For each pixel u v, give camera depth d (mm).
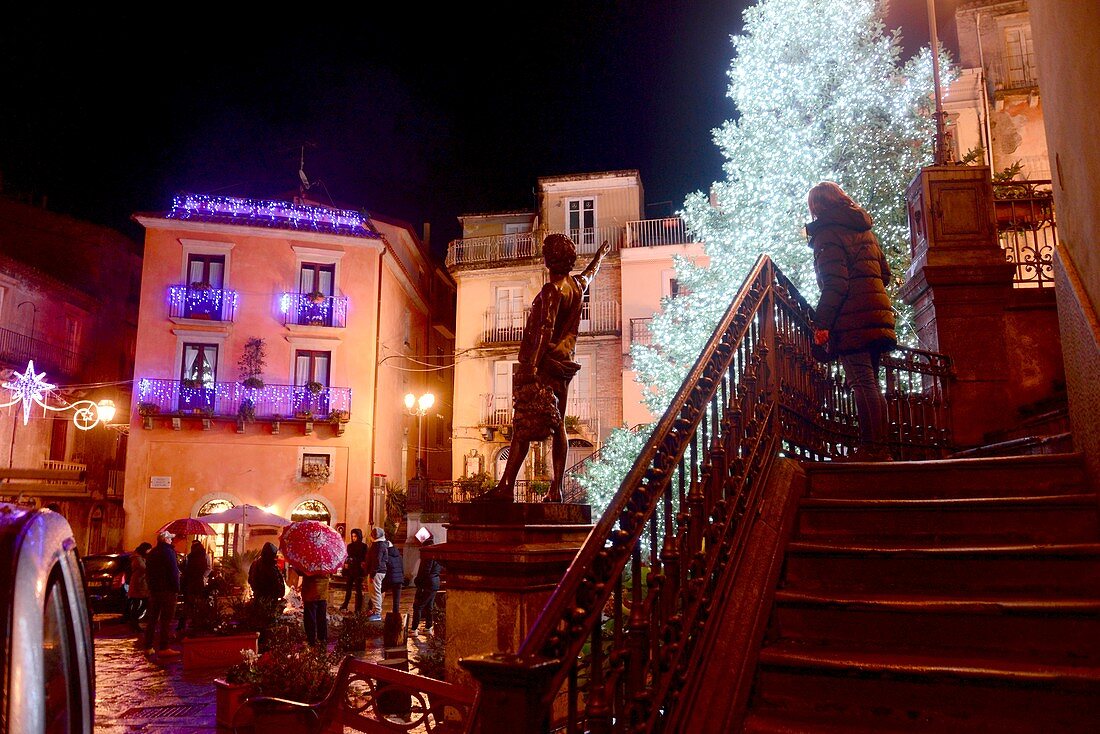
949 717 3021
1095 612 3195
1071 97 4055
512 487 4582
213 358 27312
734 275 13844
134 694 9203
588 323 29203
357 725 5094
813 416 5797
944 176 8086
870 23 15008
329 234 28125
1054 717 2902
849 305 5965
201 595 14180
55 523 1863
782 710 3225
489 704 2074
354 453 27547
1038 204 8812
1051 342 7551
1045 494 4184
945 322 7703
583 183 30266
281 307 27750
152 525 25984
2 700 1405
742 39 14945
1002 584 3629
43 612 1644
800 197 13508
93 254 33500
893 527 4164
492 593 4316
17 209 32594
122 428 32375
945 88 14430
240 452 26812
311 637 11031
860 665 3148
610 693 2541
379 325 28781
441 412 40094
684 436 3420
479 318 30500
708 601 3465
